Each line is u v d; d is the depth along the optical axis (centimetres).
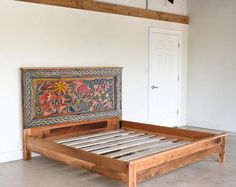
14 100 463
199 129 708
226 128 682
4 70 452
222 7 673
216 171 418
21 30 466
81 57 541
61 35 512
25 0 466
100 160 349
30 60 478
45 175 401
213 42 694
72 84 513
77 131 522
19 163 451
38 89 474
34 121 471
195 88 733
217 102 695
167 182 377
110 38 583
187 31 737
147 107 662
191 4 726
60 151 402
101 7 564
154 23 661
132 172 323
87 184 371
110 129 568
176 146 407
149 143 461
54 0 499
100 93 553
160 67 684
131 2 617
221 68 683
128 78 620
